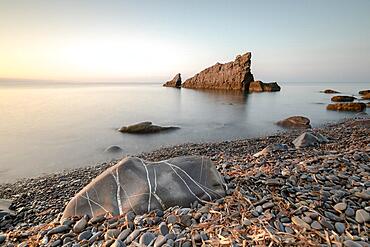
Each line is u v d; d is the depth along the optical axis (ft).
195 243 10.48
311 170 19.20
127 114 87.40
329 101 139.23
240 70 219.00
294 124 66.44
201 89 245.45
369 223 11.55
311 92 245.04
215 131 60.23
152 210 14.38
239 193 15.30
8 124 67.51
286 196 14.96
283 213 12.51
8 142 49.52
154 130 59.93
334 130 56.39
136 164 17.20
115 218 13.74
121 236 11.69
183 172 16.80
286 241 9.96
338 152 28.48
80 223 13.64
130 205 14.65
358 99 143.84
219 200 14.73
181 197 15.15
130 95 184.14
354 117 79.30
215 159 34.99
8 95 182.09
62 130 60.64
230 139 52.03
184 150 42.68
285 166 22.36
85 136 54.70
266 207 13.26
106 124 68.69
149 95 182.50
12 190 27.61
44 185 28.84
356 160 21.49
